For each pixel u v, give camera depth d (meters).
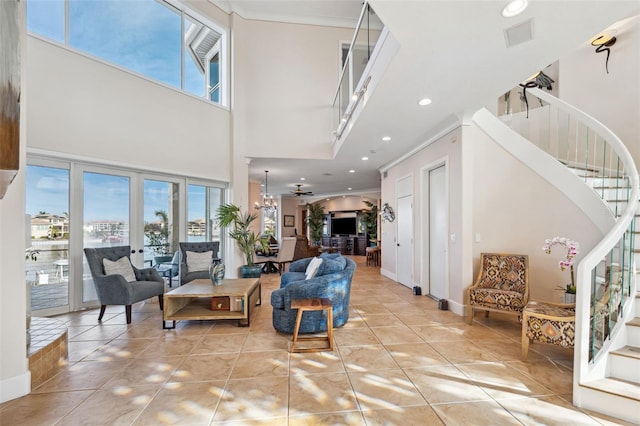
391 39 2.61
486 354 2.82
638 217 3.03
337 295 3.48
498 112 5.27
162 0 5.20
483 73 2.81
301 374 2.46
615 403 1.91
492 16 2.03
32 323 2.91
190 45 5.77
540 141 4.57
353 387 2.26
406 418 1.90
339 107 5.85
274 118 6.29
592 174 3.94
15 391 2.11
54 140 3.93
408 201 5.89
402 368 2.55
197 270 5.03
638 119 3.90
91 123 4.28
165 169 5.14
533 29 2.16
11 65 1.69
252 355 2.82
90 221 4.41
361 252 12.77
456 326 3.59
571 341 2.48
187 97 5.49
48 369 2.44
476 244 4.02
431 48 2.41
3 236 2.09
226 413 1.96
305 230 14.38
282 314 3.35
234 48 6.07
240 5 6.08
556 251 3.70
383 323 3.71
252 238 6.15
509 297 3.39
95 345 3.05
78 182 4.26
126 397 2.14
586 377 2.04
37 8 3.88
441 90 3.18
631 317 2.37
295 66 6.36
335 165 7.12
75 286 4.23
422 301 4.80
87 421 1.88
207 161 5.75
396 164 6.51
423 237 5.22
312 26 6.41
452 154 4.24
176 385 2.29
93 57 4.32
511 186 3.92
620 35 4.06
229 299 3.77
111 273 3.91
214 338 3.25
